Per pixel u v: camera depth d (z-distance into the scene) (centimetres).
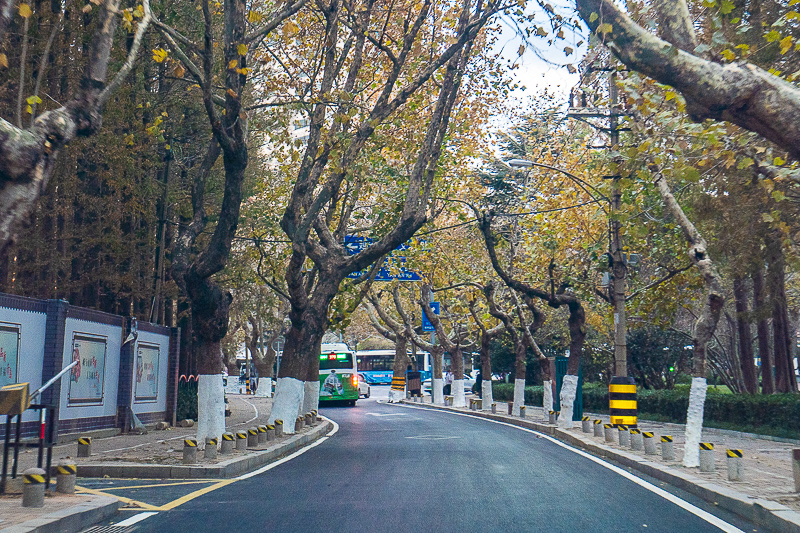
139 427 2139
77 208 2092
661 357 3538
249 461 1402
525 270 2927
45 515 796
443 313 4344
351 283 2581
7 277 1947
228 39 1420
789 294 3275
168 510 930
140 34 935
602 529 813
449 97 2047
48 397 1727
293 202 1894
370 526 821
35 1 1850
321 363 4553
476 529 808
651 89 1165
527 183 2920
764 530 829
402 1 2123
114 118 1984
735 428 2270
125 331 2159
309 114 1839
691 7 1694
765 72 847
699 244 1421
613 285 2117
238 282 2722
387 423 2756
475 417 3127
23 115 1814
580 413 2716
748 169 1820
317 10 1903
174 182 2469
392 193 2697
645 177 1295
